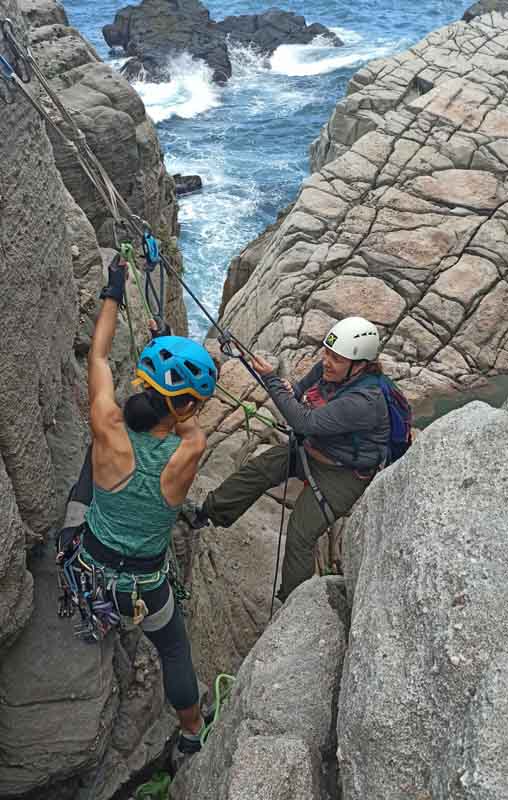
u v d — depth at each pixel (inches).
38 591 141.4
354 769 96.6
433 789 88.0
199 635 192.5
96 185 131.2
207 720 157.6
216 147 1419.8
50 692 132.0
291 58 1877.5
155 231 418.6
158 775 151.0
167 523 114.3
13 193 124.1
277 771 103.0
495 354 428.5
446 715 90.7
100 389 116.6
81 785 141.9
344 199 503.8
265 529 241.8
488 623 93.2
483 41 761.0
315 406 183.3
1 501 117.7
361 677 100.6
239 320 498.6
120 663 150.9
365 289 448.8
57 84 381.7
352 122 721.0
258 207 1160.2
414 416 396.2
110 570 115.0
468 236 471.8
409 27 2252.7
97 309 198.7
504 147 528.1
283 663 120.0
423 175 513.3
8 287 122.3
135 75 1712.6
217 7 2564.0
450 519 106.0
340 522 263.3
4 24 117.0
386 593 106.7
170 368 107.4
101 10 2541.8
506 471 108.3
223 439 324.5
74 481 157.2
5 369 122.0
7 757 129.4
